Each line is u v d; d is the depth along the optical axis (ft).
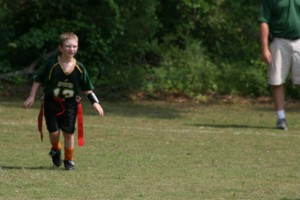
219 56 162.20
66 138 76.43
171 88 150.41
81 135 76.48
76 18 151.02
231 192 66.64
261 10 113.91
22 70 149.79
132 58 155.74
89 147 92.94
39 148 91.25
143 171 77.10
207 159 85.97
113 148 92.58
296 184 71.26
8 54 152.46
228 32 163.32
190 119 122.93
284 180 73.31
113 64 151.74
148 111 131.44
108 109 132.05
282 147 96.22
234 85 152.66
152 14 154.81
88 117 121.08
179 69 153.28
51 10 152.56
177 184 70.13
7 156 84.99
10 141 95.96
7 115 118.73
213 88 151.84
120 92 148.05
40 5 150.51
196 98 148.05
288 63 114.83
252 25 162.61
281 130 113.09
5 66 150.92
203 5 161.07
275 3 113.50
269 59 113.39
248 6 164.66
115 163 81.76
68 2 150.92
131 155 87.56
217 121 121.39
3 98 139.23
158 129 110.42
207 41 164.25
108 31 151.64
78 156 85.97
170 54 156.66
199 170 78.48
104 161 82.94
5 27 149.28
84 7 151.23
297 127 116.88
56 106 75.87
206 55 160.97
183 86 150.51
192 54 156.25
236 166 81.56
